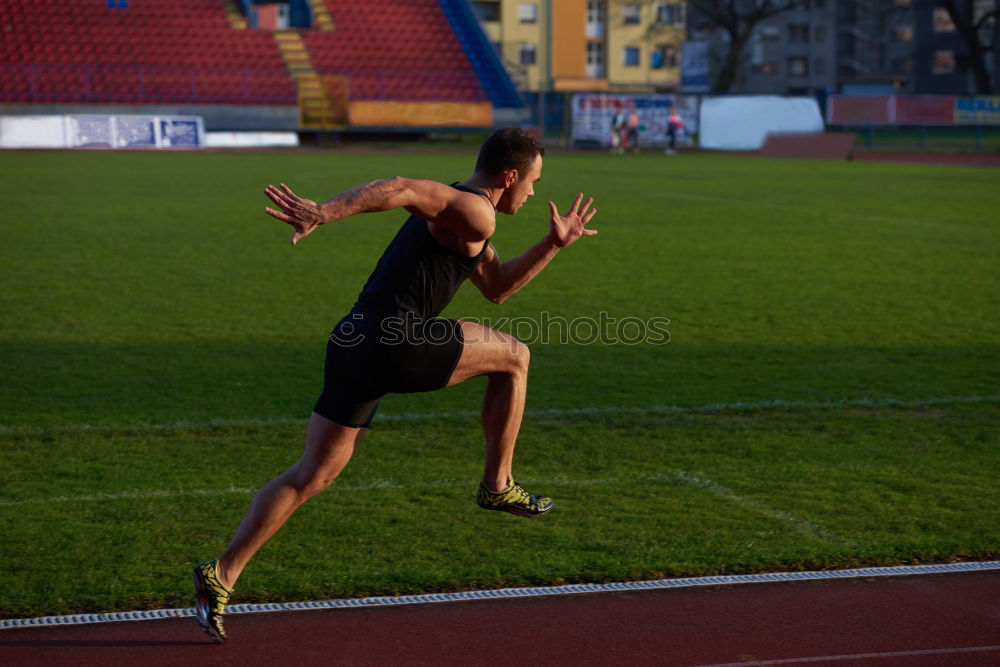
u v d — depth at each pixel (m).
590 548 11.42
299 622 9.60
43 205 47.31
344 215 8.37
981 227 43.62
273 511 9.27
